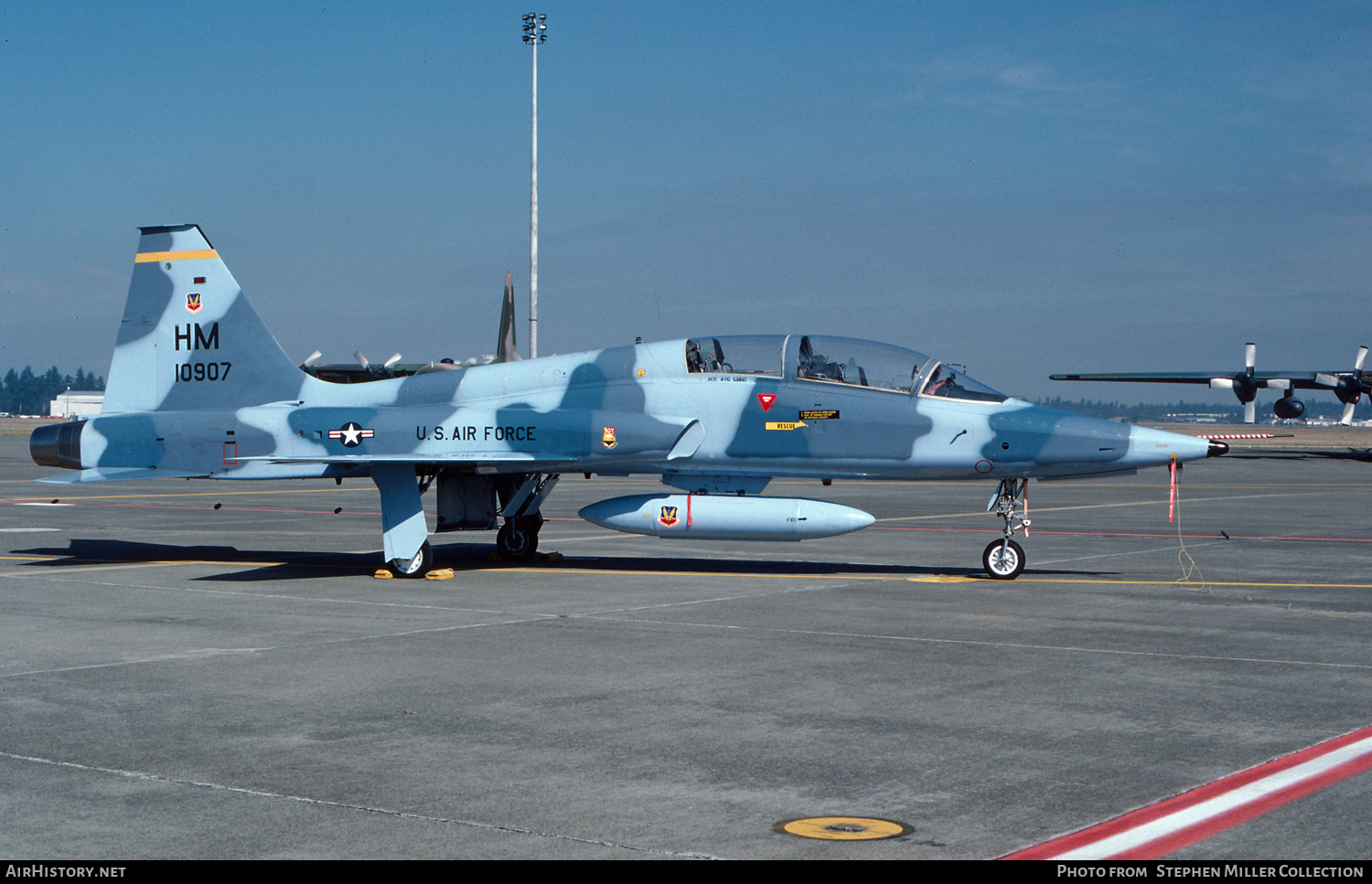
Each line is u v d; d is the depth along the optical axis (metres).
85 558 16.77
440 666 8.90
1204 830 5.24
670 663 9.07
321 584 13.88
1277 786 5.89
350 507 26.33
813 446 14.59
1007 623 11.03
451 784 5.91
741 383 14.87
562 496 30.44
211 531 20.69
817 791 5.82
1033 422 14.03
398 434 15.10
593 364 15.48
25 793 5.75
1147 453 13.73
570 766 6.23
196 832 5.20
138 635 10.26
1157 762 6.33
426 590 13.39
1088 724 7.18
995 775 6.09
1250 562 16.38
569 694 7.97
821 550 17.91
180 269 16.28
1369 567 15.85
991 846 5.05
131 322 16.41
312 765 6.25
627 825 5.30
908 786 5.89
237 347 16.14
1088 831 5.23
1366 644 10.02
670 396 15.02
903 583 14.02
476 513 16.14
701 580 14.38
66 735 6.86
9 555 17.11
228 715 7.36
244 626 10.77
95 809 5.51
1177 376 64.31
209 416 15.93
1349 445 82.38
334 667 8.86
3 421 186.00
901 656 9.37
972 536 20.28
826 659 9.23
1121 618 11.38
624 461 14.77
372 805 5.58
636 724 7.14
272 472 15.48
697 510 14.38
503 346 41.16
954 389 14.55
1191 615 11.59
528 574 14.96
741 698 7.85
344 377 34.88
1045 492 33.66
